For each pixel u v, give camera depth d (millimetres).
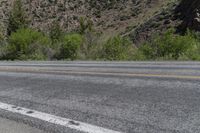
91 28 69688
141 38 51531
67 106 5410
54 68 13250
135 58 22453
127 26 74938
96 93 6340
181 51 20969
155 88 6344
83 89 6957
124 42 25719
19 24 57375
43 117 4828
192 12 44094
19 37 31469
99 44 27734
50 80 8984
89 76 9211
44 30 91188
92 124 4227
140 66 12539
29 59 29562
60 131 4070
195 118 4117
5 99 6598
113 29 77688
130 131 3822
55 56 28422
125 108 4910
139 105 5020
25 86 8188
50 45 30844
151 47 22719
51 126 4316
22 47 31078
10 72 12570
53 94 6656
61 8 97375
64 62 19266
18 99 6469
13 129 4352
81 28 70062
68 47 27547
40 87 7805
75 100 5836
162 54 21859
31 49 31062
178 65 12273
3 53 32188
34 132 4141
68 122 4430
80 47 27828
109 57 24406
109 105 5199
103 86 7137
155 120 4164
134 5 83312
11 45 31781
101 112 4801
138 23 71000
